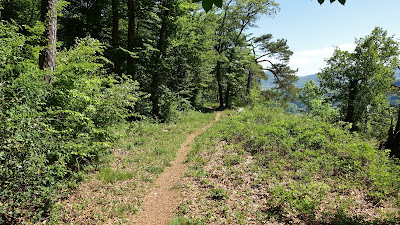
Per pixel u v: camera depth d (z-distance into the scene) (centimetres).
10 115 445
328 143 1068
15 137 440
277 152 977
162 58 1741
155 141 1243
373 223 514
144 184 769
